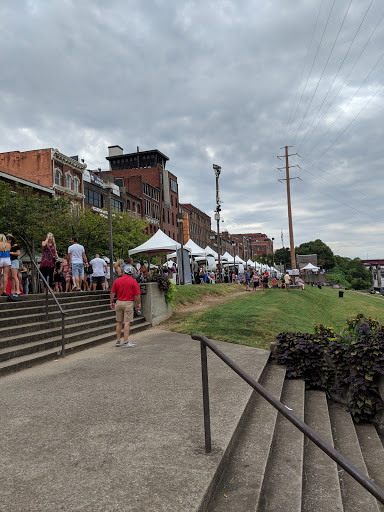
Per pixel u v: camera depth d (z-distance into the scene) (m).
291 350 6.82
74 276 12.85
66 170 36.06
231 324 10.48
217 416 4.08
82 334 8.34
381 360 5.80
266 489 3.08
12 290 9.09
